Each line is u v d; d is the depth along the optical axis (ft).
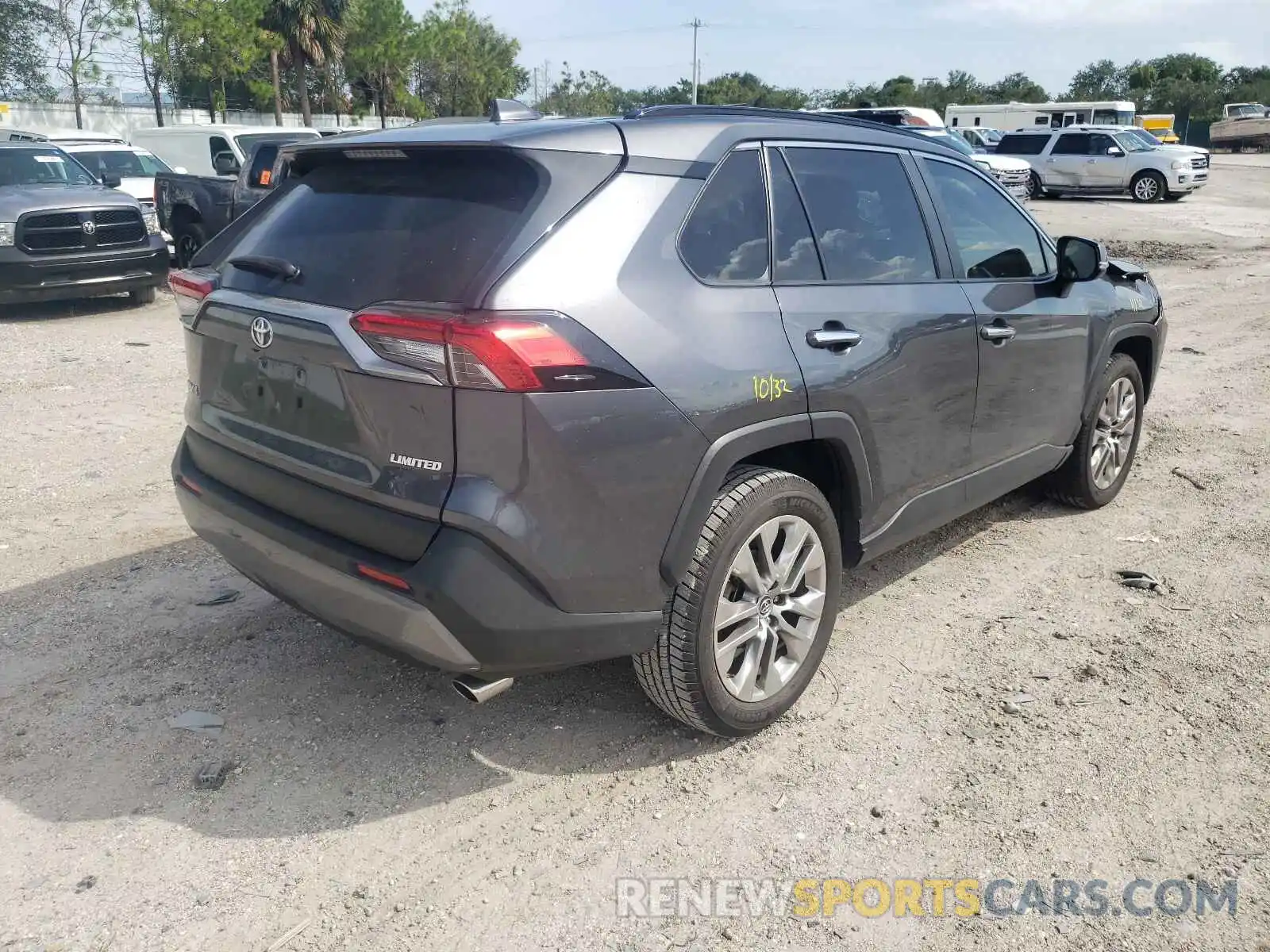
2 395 24.81
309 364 9.23
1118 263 17.93
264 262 9.87
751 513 9.94
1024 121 130.00
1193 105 233.14
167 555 15.58
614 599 9.20
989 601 14.26
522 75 233.55
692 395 9.34
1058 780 10.19
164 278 38.65
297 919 8.43
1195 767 10.37
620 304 9.02
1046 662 12.52
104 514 17.28
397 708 11.53
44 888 8.68
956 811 9.77
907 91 270.05
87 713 11.30
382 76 179.73
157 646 12.80
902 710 11.50
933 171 13.17
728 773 10.38
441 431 8.46
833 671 12.37
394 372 8.49
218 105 141.59
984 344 13.06
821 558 11.03
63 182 38.65
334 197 10.15
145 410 23.70
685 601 9.69
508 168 9.15
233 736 10.92
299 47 152.76
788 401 10.19
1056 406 15.19
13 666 12.26
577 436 8.63
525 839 9.42
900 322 11.66
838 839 9.40
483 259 8.59
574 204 9.02
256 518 9.99
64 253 35.29
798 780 10.26
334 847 9.27
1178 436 22.13
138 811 9.70
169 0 114.83
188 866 8.99
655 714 11.44
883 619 13.74
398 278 8.91
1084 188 88.02
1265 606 13.94
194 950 8.09
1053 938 8.25
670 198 9.71
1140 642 13.01
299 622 13.48
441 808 9.84
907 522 12.50
